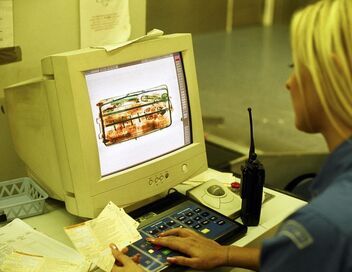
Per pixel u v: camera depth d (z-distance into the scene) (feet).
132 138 3.63
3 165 4.36
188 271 3.16
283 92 9.91
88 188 3.37
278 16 13.62
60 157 3.45
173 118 3.94
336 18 2.05
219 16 11.94
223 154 7.06
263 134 7.97
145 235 3.42
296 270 1.96
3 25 3.95
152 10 6.06
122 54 3.43
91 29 4.52
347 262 1.87
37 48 4.24
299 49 2.17
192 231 3.37
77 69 3.18
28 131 3.76
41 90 3.39
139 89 3.62
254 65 11.27
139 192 3.68
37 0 4.10
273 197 4.21
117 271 3.01
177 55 3.91
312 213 2.00
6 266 3.10
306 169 6.57
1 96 4.15
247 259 3.17
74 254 3.27
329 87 2.07
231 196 4.00
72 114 3.23
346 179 2.09
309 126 2.36
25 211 3.82
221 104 9.26
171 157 3.90
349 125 2.14
